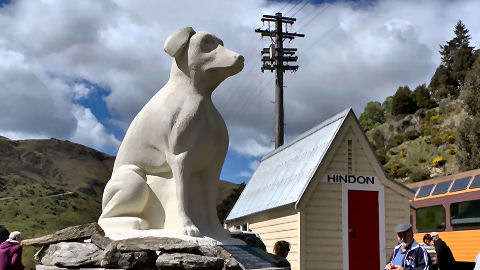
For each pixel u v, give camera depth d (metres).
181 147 6.22
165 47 6.54
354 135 14.35
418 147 59.25
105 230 6.11
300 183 14.38
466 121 51.16
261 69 22.84
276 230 15.16
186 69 6.49
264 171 19.52
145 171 6.48
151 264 5.51
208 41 6.50
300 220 13.52
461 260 16.27
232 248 6.01
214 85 6.63
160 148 6.34
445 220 17.27
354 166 14.19
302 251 13.39
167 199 6.32
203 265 5.34
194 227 5.98
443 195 17.59
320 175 13.89
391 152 61.78
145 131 6.44
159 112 6.38
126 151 6.55
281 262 6.08
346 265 13.59
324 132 15.25
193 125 6.26
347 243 13.72
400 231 6.18
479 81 58.69
